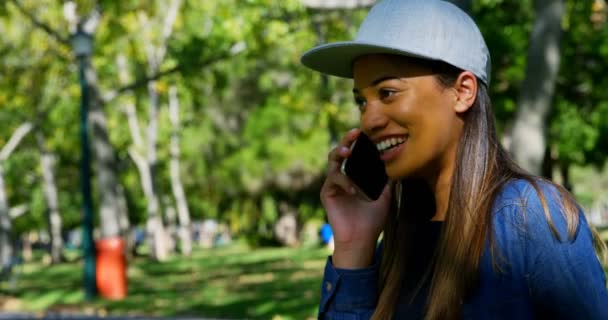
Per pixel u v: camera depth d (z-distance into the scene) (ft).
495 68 74.08
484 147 6.66
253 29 62.28
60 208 185.57
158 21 96.58
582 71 80.64
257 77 128.36
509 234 6.19
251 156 144.46
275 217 176.24
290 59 82.48
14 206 192.13
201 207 207.00
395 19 6.72
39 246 336.49
